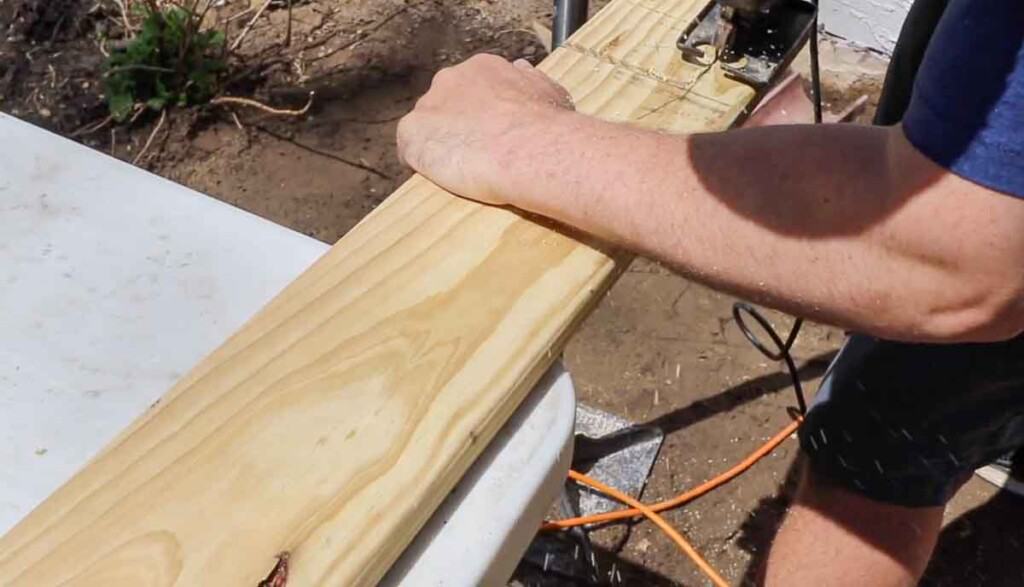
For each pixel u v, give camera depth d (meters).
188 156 2.82
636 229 0.95
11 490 0.87
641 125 1.10
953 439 1.46
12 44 2.99
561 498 2.06
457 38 3.13
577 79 1.15
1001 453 1.53
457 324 0.88
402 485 0.77
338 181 2.77
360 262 0.93
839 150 0.92
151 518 0.74
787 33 1.18
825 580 1.58
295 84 3.00
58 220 1.07
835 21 3.03
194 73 2.90
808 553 1.59
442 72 1.11
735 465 2.30
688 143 0.97
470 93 1.07
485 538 0.79
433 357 0.85
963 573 2.18
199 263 1.05
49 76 2.94
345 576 0.72
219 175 2.78
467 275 0.93
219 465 0.77
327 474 0.77
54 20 3.04
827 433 1.54
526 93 1.06
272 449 0.78
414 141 1.04
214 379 0.83
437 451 0.79
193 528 0.73
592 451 2.27
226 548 0.72
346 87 3.00
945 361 1.38
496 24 3.18
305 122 2.91
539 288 0.92
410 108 2.95
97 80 2.93
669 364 2.45
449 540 0.79
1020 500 2.28
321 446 0.79
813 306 0.95
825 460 1.55
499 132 1.01
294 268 1.05
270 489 0.76
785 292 0.95
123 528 0.73
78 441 0.90
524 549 0.85
